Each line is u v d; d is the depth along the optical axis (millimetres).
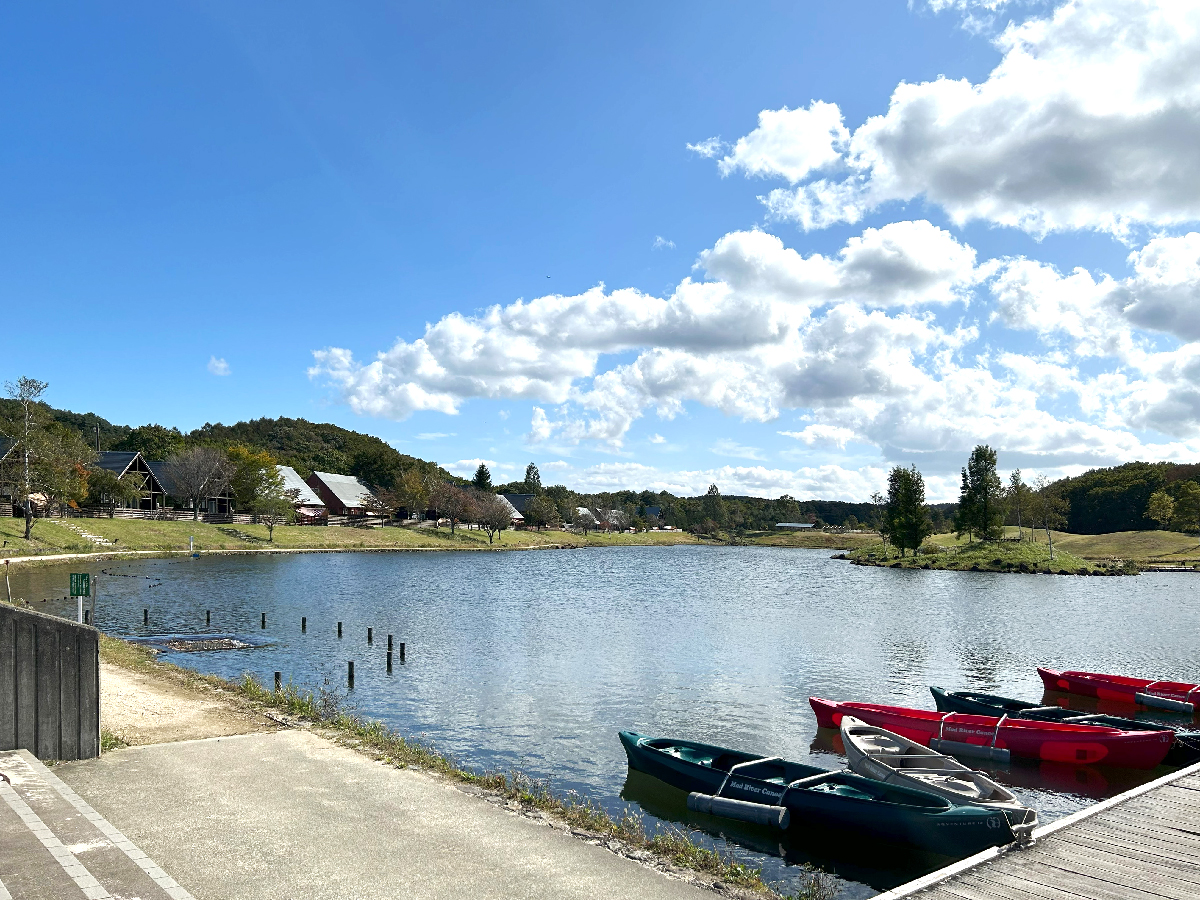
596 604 53812
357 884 8680
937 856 13258
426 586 62656
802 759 19906
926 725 20969
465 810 11602
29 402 72375
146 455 135000
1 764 11633
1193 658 36531
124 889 7773
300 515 120625
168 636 35062
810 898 10883
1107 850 10562
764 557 126875
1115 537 130125
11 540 67812
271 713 17656
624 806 15906
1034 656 36469
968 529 113562
